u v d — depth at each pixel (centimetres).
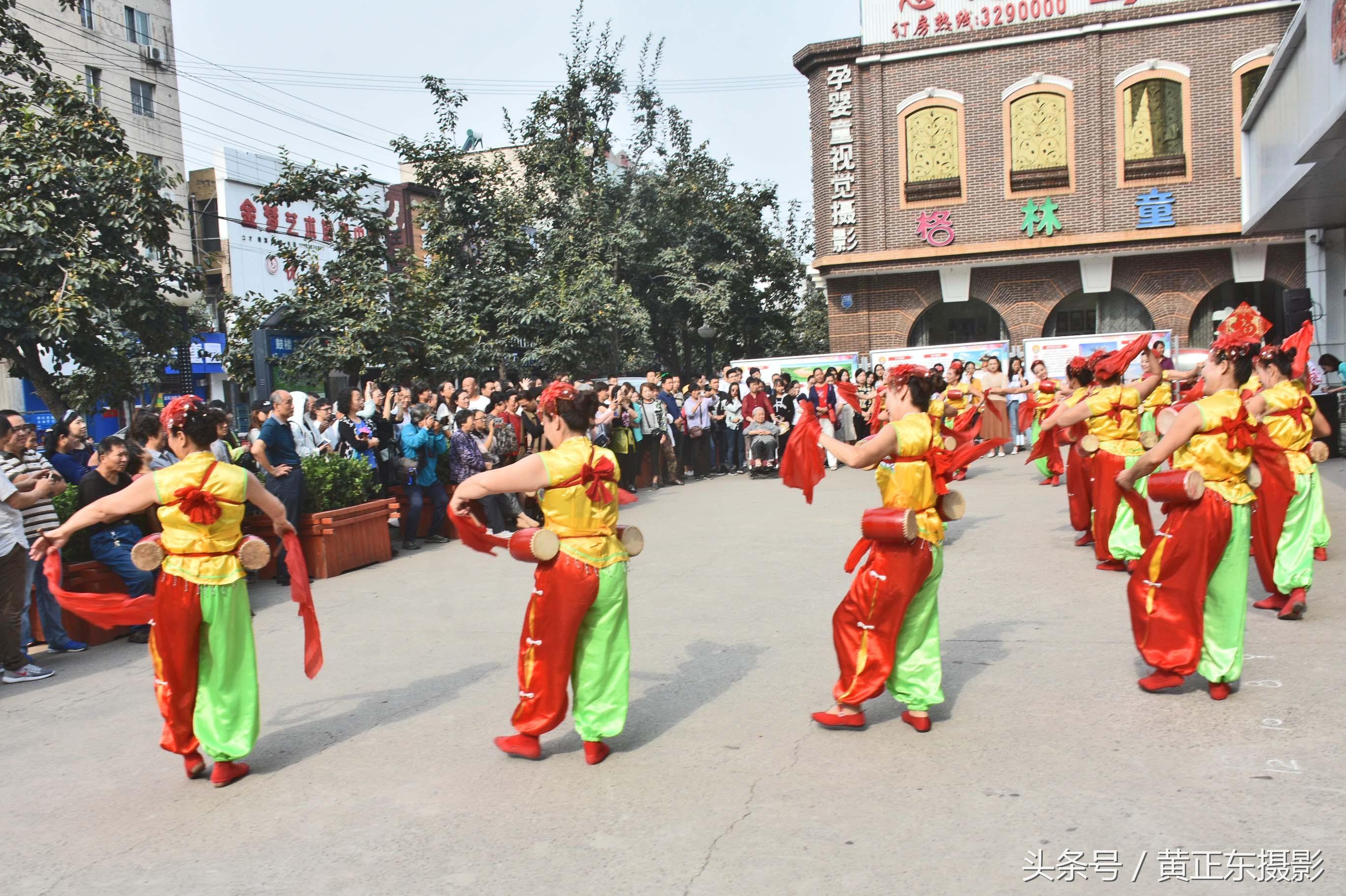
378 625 761
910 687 489
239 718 468
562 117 2119
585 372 1861
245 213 2906
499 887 356
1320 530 734
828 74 2348
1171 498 503
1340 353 1831
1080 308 2342
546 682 469
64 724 573
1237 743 452
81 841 412
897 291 2369
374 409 1164
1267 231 1728
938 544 484
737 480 1758
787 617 724
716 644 661
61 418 1300
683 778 446
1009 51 2252
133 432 804
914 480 475
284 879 371
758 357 2942
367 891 358
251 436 990
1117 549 798
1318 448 707
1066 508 1184
